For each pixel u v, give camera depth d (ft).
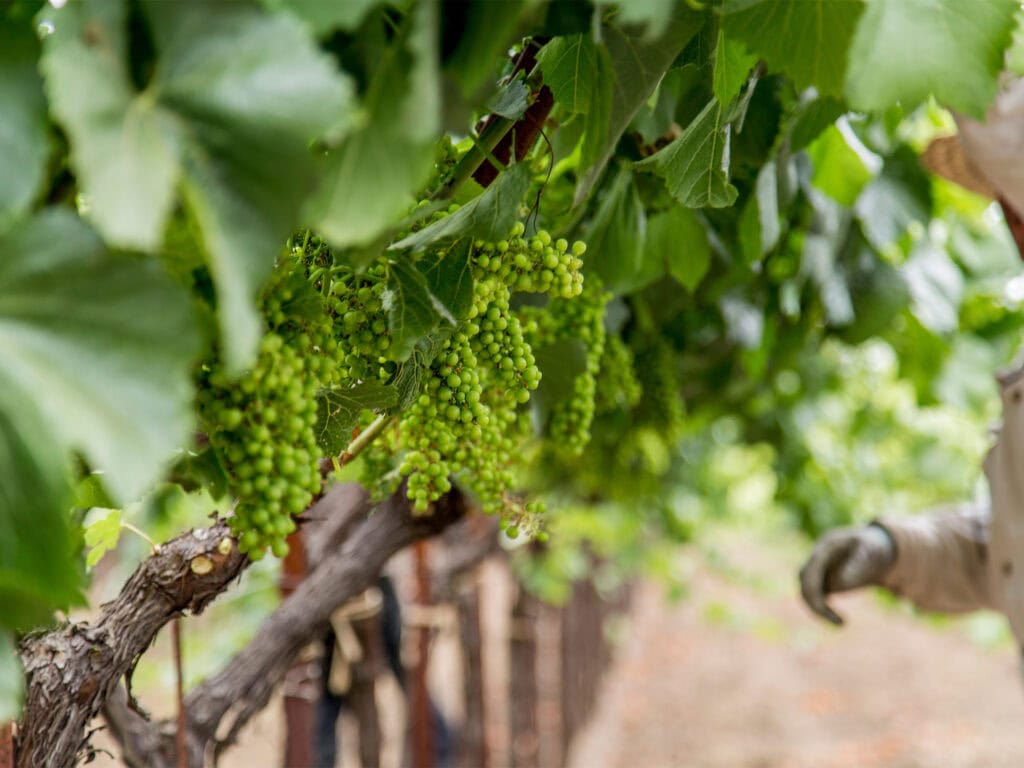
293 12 1.73
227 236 1.62
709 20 2.52
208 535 2.68
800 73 2.16
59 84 1.58
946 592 5.33
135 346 1.62
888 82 2.08
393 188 1.76
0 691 1.68
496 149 2.55
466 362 2.43
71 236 1.63
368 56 1.86
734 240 3.93
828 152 4.06
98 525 2.67
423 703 5.52
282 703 4.26
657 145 3.20
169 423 1.61
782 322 5.17
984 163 3.69
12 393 1.59
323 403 2.36
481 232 2.34
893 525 5.30
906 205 4.64
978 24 2.09
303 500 1.99
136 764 3.18
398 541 3.66
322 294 2.32
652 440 5.34
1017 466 4.53
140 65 1.65
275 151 1.65
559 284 2.43
